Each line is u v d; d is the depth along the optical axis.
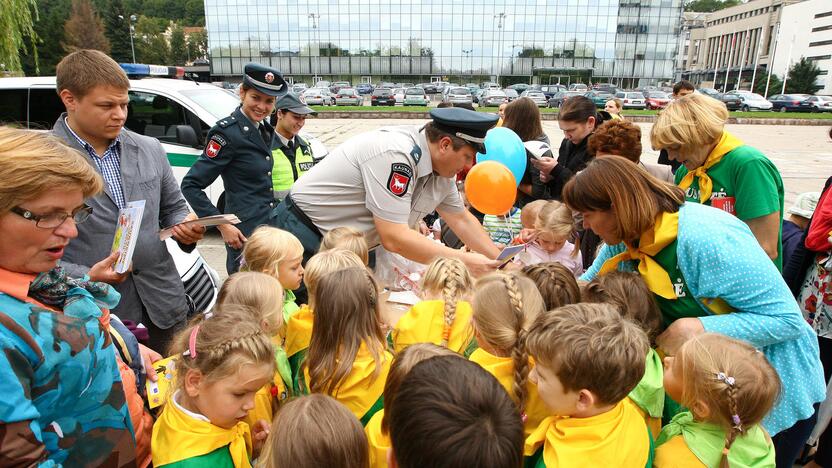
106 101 2.17
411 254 2.56
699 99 2.31
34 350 1.05
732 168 2.27
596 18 58.94
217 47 60.41
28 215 1.09
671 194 1.81
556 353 1.40
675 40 59.31
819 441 2.55
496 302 1.74
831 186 2.53
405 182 2.50
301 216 2.87
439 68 62.22
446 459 0.96
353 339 1.76
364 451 1.37
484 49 61.25
